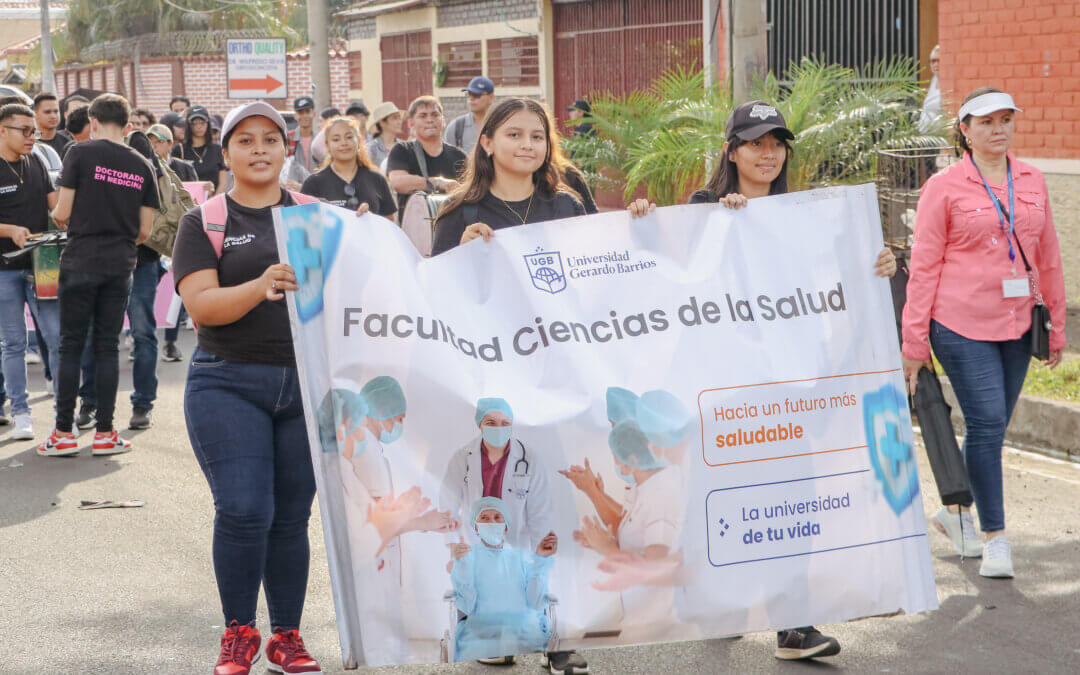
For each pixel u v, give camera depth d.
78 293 7.79
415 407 3.96
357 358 3.95
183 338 12.60
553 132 4.81
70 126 9.06
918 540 4.27
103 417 7.98
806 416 4.20
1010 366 5.57
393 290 4.00
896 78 11.88
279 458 4.38
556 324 4.11
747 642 4.87
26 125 8.33
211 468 4.25
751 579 4.12
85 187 7.68
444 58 24.80
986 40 11.56
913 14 13.27
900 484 4.27
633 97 14.92
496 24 22.50
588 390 4.07
